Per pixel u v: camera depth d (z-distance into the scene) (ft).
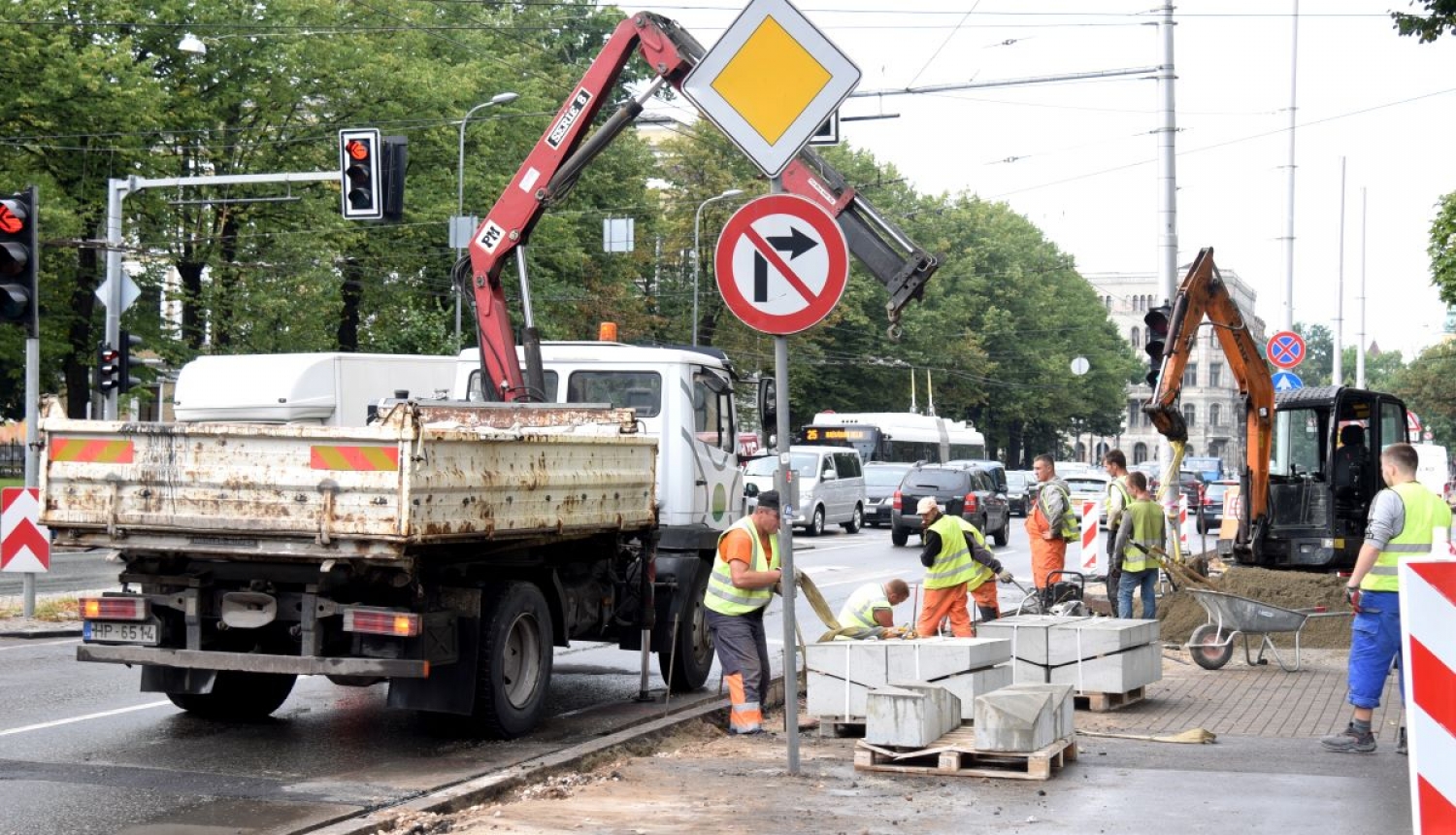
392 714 50.65
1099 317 422.00
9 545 73.51
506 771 38.65
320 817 33.88
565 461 46.73
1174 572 72.74
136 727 46.57
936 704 40.73
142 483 41.45
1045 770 38.52
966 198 365.81
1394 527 43.01
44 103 144.56
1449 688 25.64
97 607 43.16
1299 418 95.14
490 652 44.29
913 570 123.85
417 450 38.88
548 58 225.56
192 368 91.09
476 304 64.18
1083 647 52.75
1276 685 59.52
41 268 154.92
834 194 61.87
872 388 306.96
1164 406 77.30
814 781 38.63
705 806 35.37
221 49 163.43
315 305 170.91
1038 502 75.82
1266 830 32.86
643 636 54.80
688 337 255.70
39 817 33.78
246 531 40.19
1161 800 36.06
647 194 246.47
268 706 49.55
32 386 73.82
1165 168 100.22
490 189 185.16
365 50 172.76
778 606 93.20
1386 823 33.55
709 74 37.63
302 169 171.01
